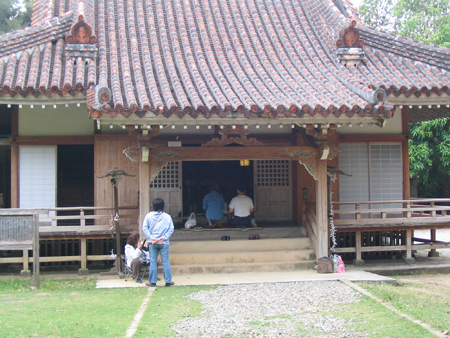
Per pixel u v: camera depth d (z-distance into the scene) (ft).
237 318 24.02
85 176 53.11
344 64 40.83
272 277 34.68
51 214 41.75
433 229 44.39
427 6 85.97
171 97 32.83
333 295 28.68
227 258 37.68
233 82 36.32
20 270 38.63
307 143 39.65
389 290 30.12
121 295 29.04
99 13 46.06
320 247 37.35
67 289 31.04
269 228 42.86
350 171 45.57
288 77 37.73
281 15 48.19
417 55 41.47
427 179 82.23
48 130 41.70
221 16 47.96
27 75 35.99
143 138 33.83
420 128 77.00
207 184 53.67
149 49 41.68
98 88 30.99
